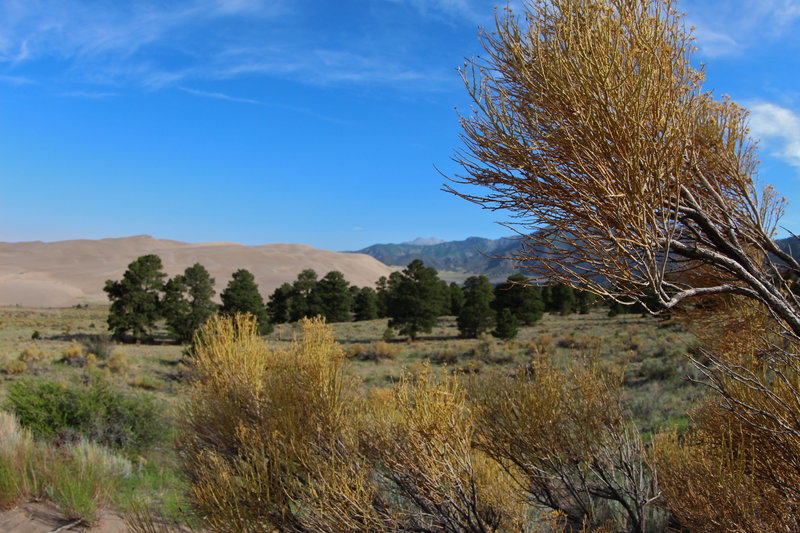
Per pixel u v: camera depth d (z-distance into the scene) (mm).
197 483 3895
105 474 6645
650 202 2328
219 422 4598
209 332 5512
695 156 2750
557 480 4094
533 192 2592
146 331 55469
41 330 59281
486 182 2723
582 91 2330
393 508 3324
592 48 2322
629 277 2379
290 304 76062
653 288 2379
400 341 50469
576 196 2434
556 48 2510
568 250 2500
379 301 85500
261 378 4902
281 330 56375
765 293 2611
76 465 6488
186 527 4566
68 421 9570
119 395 10984
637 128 2184
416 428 3242
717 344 3646
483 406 4121
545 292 72188
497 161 2637
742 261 2732
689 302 3693
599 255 2377
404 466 3311
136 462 8727
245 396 4699
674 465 3785
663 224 2447
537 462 3877
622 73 2332
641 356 21547
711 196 3211
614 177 2350
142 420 10109
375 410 4180
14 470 5891
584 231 2445
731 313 3564
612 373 4434
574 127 2393
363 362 32906
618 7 2486
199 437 4723
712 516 2982
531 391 4023
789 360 3033
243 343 5500
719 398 3271
